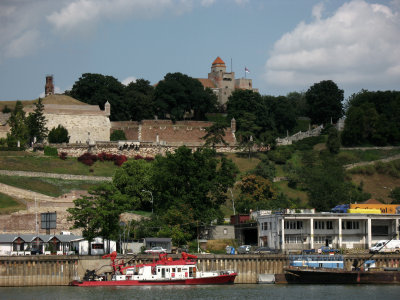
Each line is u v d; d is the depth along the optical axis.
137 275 147.12
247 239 189.00
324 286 149.38
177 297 131.12
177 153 197.25
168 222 178.50
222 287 146.25
